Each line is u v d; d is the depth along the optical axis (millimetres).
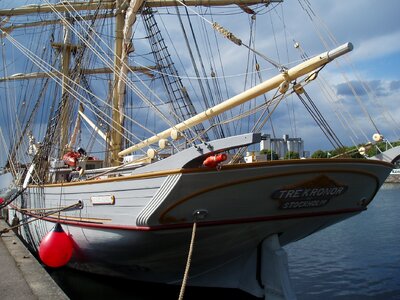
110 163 14578
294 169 8391
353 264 14781
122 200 9141
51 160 14844
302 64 7711
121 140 14789
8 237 13781
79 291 11461
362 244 18578
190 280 10773
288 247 18469
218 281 10641
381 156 9914
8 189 20375
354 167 9109
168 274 10641
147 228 8453
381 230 22344
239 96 8523
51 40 20000
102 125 15992
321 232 22328
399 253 16438
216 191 8203
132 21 14188
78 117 17734
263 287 10047
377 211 31609
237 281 10484
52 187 12430
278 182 8469
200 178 7926
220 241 9336
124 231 9203
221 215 8648
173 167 8078
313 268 14375
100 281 12484
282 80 7922
